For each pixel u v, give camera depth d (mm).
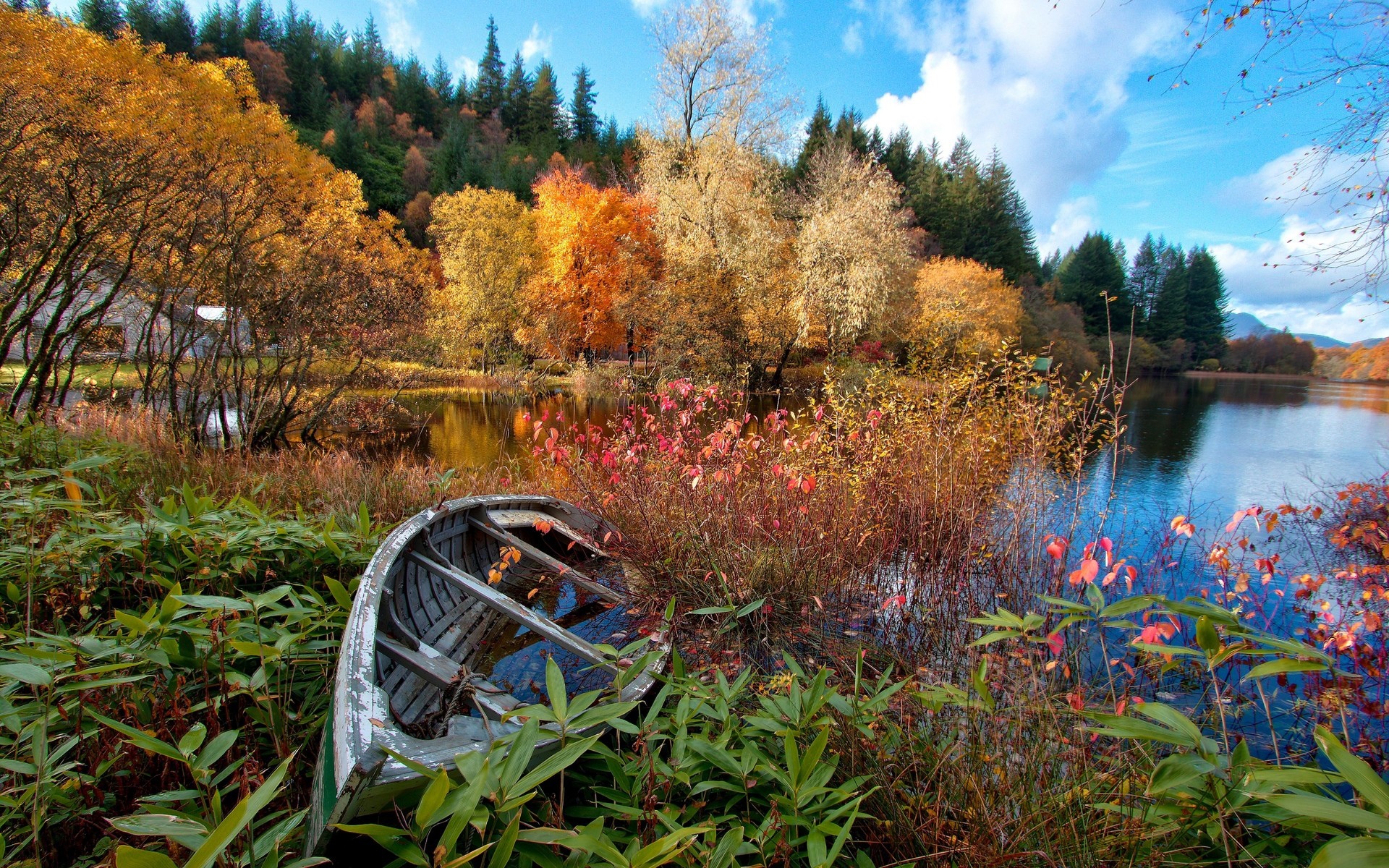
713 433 4918
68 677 1716
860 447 5797
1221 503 7926
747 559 4125
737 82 20391
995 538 5109
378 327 10789
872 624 4109
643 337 25266
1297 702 3078
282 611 2260
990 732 2314
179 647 2107
